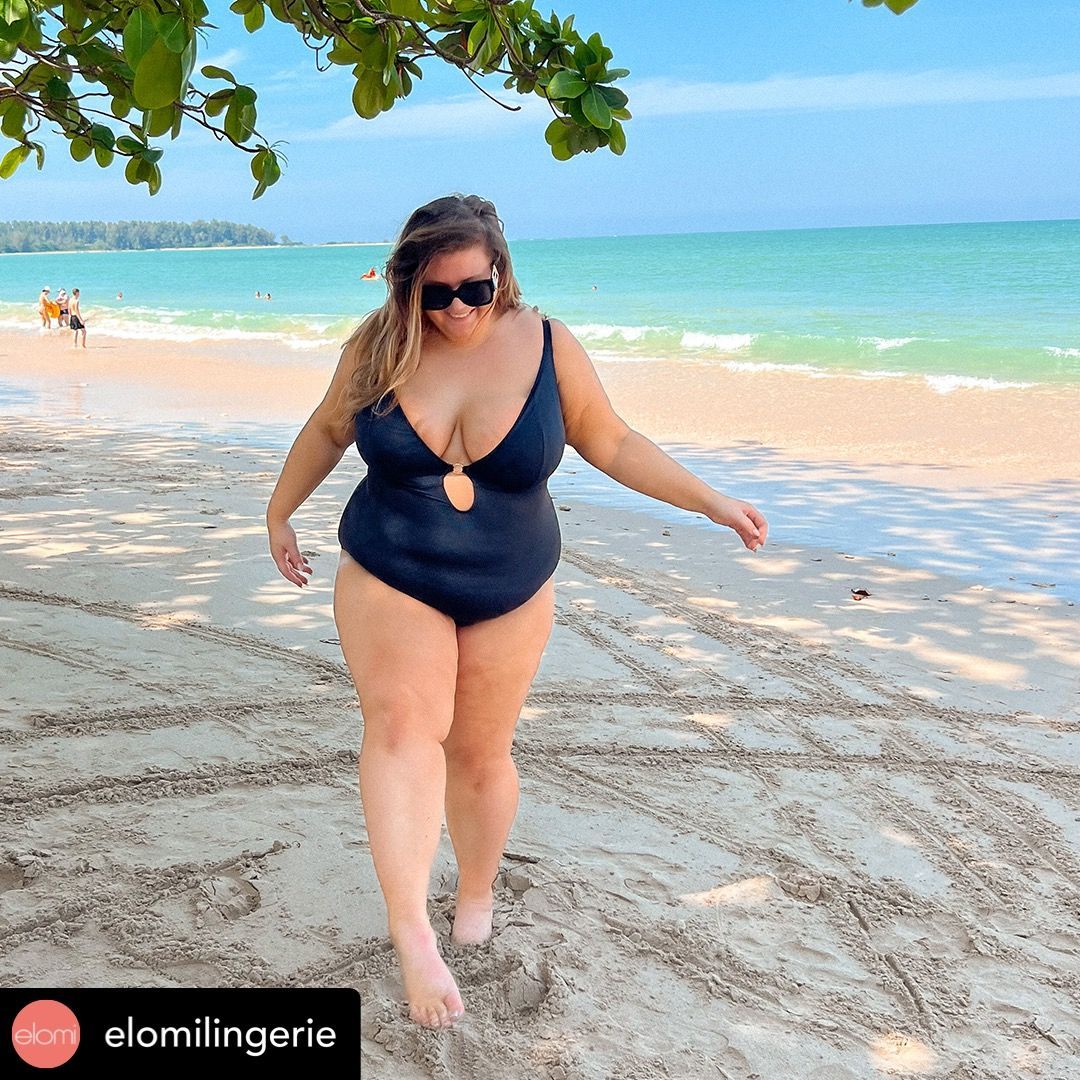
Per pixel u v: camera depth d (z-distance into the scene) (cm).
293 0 394
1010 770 453
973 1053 286
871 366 1950
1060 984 316
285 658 559
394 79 404
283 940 320
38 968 305
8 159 448
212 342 2898
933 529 849
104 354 2583
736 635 618
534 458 275
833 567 754
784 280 4938
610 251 10488
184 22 250
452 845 352
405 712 268
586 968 312
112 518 848
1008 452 1141
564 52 390
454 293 268
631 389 1727
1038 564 753
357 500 288
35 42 369
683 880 365
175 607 635
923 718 505
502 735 299
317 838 380
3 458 1116
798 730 490
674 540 829
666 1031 288
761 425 1357
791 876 369
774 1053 282
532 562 283
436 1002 237
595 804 418
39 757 436
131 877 351
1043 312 2947
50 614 614
